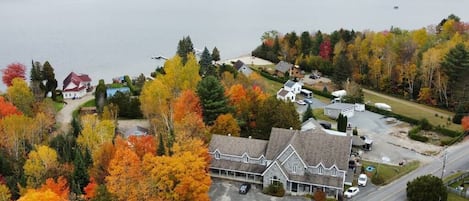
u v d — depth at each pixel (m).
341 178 81.75
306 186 82.88
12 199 76.25
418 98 145.38
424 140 110.81
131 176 68.56
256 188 85.12
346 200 81.88
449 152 104.25
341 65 158.50
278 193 82.06
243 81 135.25
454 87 136.38
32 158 78.56
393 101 145.88
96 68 183.12
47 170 77.50
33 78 136.88
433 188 77.94
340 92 147.50
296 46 193.88
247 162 87.31
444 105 139.25
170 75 119.38
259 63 190.88
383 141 111.06
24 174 78.56
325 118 127.94
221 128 97.56
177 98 109.25
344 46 179.25
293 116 103.69
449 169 95.06
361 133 116.31
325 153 83.38
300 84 152.50
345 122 109.62
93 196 65.38
